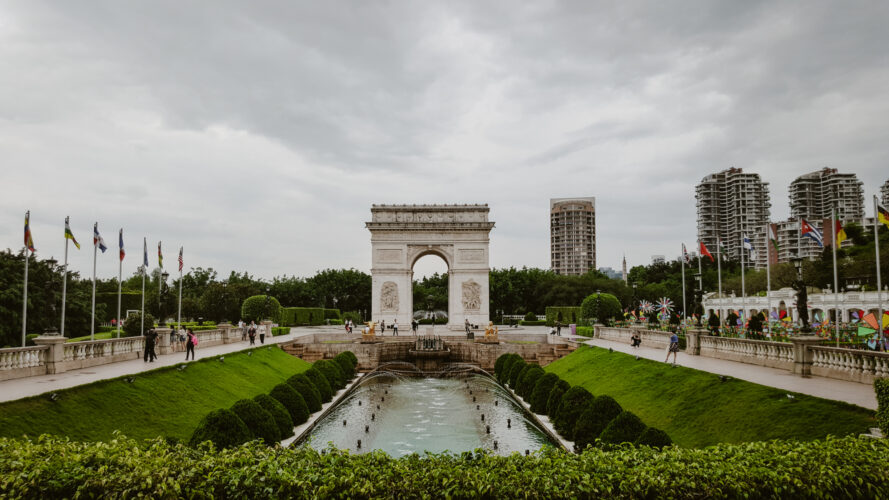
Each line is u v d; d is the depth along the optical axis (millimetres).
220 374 49719
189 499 15633
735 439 29172
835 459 16953
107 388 34906
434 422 48750
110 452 17219
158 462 16422
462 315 114750
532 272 192250
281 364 67562
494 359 86500
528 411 49031
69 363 41844
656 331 67812
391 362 89188
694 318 67062
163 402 37625
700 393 36938
